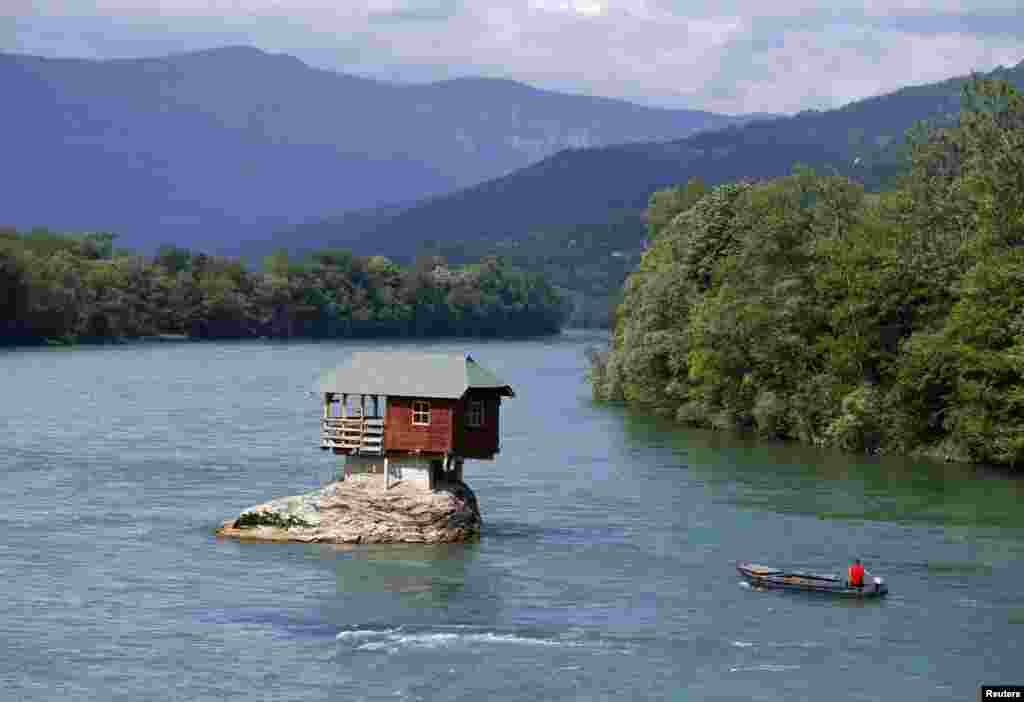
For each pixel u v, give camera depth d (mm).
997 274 160625
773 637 86812
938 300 174750
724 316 193625
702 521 123812
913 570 105125
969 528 121625
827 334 185500
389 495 114000
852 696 76062
